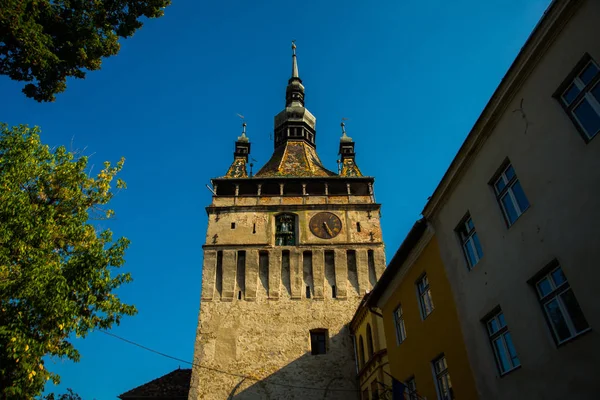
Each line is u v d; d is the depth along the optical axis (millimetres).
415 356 21266
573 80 12398
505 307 14773
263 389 36781
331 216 45812
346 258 43406
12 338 15648
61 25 17078
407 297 22609
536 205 13469
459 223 17953
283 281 42375
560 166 12578
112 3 18359
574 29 12062
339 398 36156
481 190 16375
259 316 40312
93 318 18906
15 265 17312
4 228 16859
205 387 36906
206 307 40688
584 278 11578
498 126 15312
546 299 13203
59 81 17781
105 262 19016
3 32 15289
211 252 43594
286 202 46906
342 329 39656
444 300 18750
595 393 11047
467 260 17609
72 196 20219
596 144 11453
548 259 12930
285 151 57375
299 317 40312
